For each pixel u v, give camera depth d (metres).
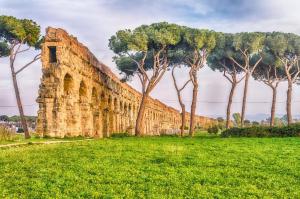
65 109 49.59
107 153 26.91
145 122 109.94
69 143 36.03
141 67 64.88
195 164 22.98
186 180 18.88
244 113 70.38
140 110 64.44
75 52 53.44
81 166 21.67
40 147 31.45
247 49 69.44
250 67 78.38
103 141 39.41
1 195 16.06
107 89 71.81
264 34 70.75
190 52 66.88
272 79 80.94
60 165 22.05
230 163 23.34
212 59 75.75
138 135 63.66
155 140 43.66
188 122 159.88
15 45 56.88
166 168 21.47
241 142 38.72
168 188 17.34
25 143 36.72
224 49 71.50
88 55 59.88
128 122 94.31
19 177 19.22
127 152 27.50
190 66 68.62
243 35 69.44
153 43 63.97
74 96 52.34
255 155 26.80
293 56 73.12
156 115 126.44
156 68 64.88
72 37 53.50
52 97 47.72
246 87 70.69
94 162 23.03
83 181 18.33
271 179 19.22
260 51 72.44
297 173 20.67
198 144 35.81
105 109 70.25
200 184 18.16
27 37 57.44
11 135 43.19
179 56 68.19
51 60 50.69
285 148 31.72
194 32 63.84
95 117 64.38
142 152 27.70
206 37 64.69
